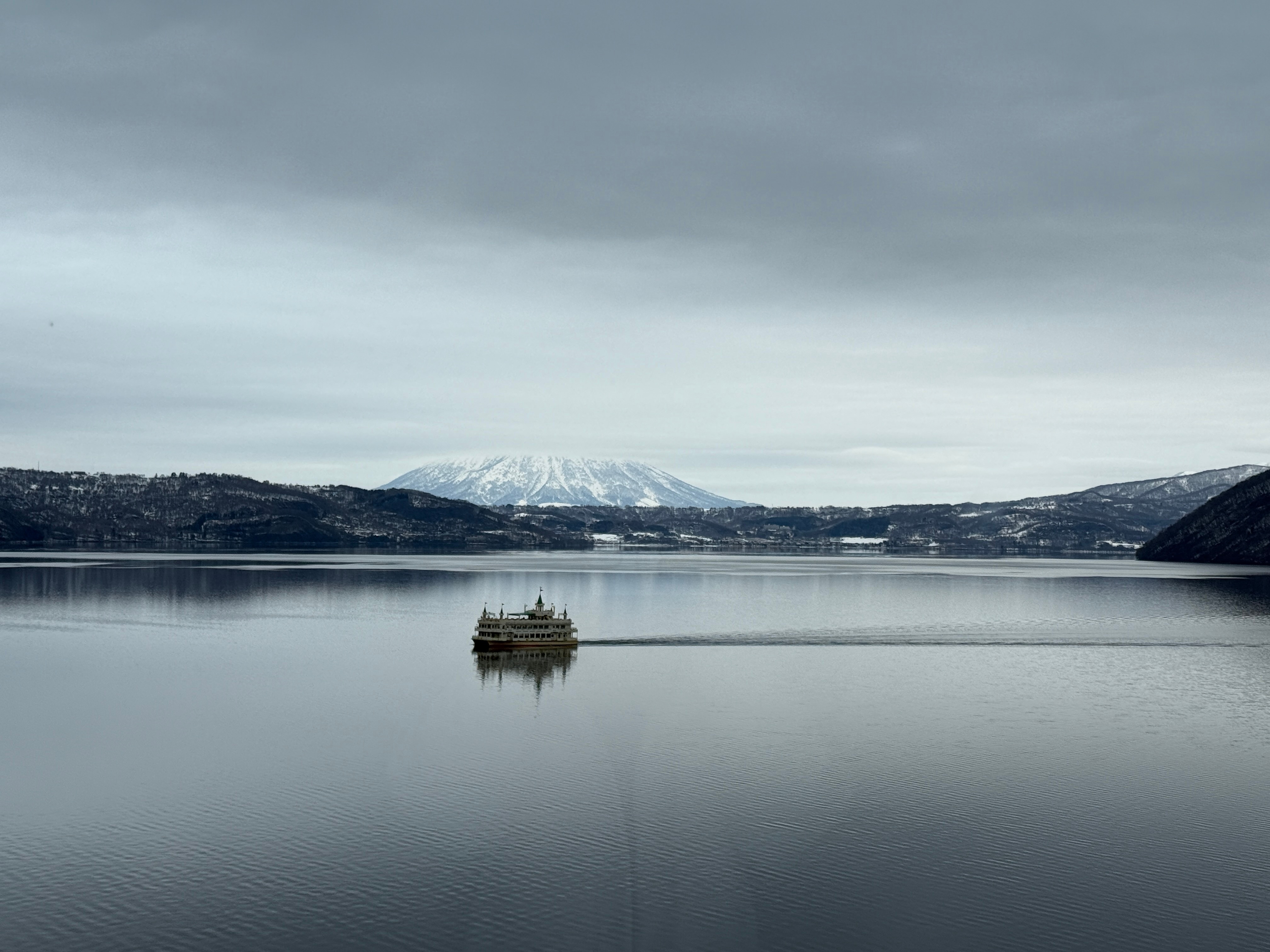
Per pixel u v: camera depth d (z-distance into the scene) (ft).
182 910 266.77
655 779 366.63
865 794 350.23
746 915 264.52
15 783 363.97
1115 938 254.06
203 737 428.97
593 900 271.69
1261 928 258.78
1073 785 359.46
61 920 261.85
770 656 650.02
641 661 624.18
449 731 437.58
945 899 272.92
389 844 306.96
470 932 256.11
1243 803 341.41
